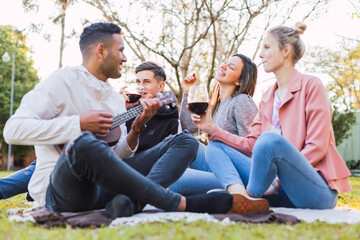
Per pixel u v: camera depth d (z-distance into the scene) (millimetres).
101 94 2406
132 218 1805
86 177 1884
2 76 26703
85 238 1413
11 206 3283
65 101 2256
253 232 1551
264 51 2746
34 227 1721
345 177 2428
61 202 2043
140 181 1870
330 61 16484
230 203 2021
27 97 2199
